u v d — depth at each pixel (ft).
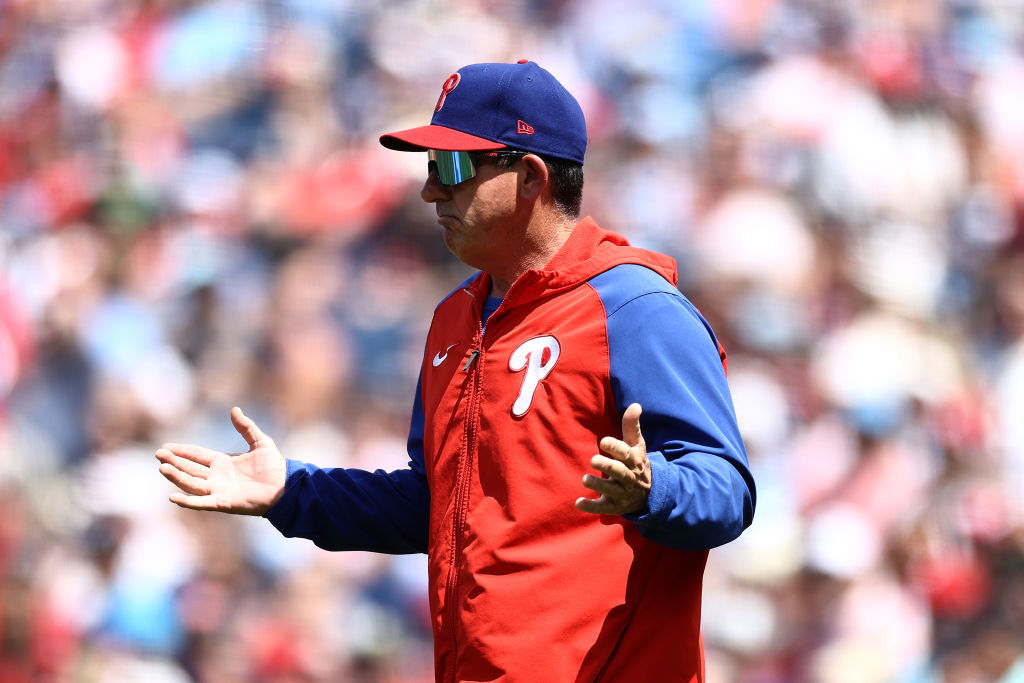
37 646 74.49
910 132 101.91
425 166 92.73
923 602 80.79
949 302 96.32
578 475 25.21
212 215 91.97
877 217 96.99
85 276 88.58
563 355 25.52
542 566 25.02
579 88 99.76
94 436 82.28
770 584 78.54
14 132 99.19
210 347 86.17
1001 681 79.36
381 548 29.63
